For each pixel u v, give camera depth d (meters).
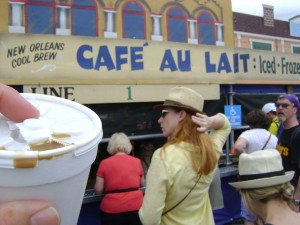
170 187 1.85
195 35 4.47
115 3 3.83
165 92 4.12
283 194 1.46
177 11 4.31
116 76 3.79
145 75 3.98
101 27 3.74
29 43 3.28
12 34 3.19
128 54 3.87
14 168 0.63
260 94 5.22
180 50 4.26
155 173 1.84
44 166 0.66
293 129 3.05
